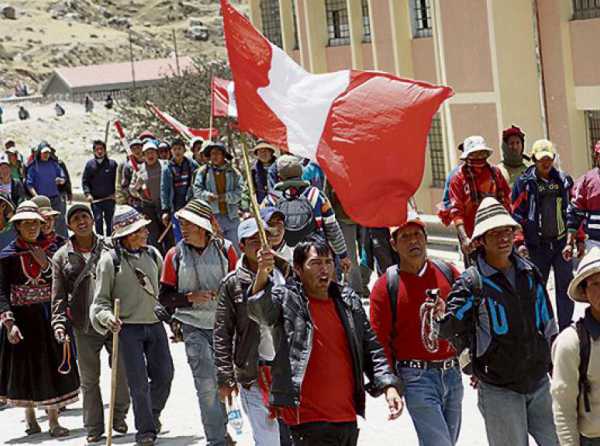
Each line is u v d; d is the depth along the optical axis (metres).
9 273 15.02
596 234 15.62
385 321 10.68
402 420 14.19
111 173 30.19
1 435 15.65
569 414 9.01
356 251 20.30
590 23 26.64
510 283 9.88
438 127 33.69
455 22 30.28
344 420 9.75
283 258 10.95
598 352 8.88
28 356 15.08
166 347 14.30
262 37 10.82
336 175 10.73
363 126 10.73
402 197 10.80
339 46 40.16
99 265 13.92
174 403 16.19
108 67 147.00
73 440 15.06
